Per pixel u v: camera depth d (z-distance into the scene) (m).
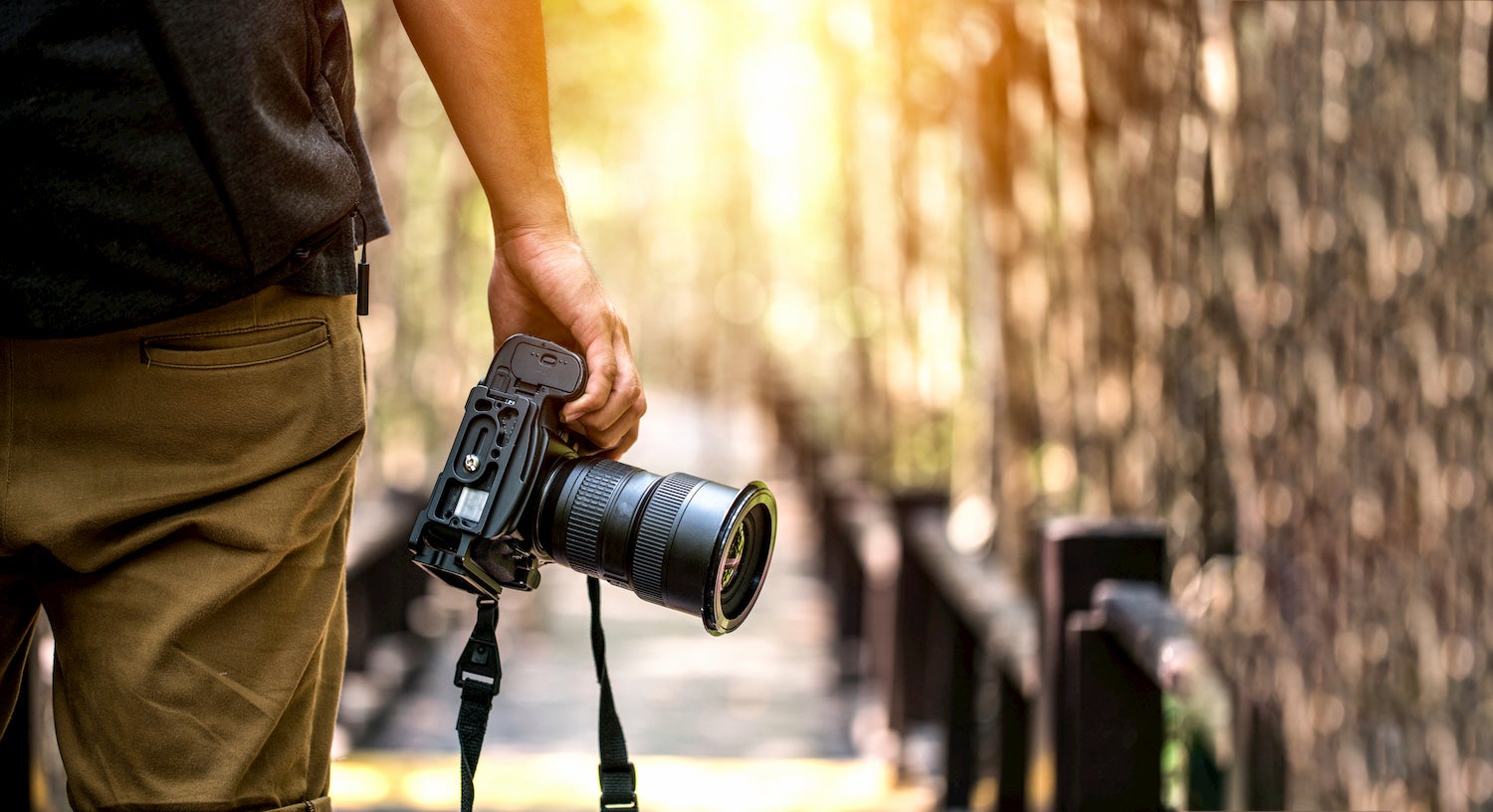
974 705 4.51
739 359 27.73
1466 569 2.82
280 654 1.17
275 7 1.09
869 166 11.56
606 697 1.35
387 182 7.48
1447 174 2.89
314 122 1.15
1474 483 2.82
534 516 1.31
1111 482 4.48
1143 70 4.28
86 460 1.13
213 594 1.13
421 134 11.00
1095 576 2.84
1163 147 4.13
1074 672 2.74
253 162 1.07
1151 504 4.16
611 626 8.48
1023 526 5.77
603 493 1.29
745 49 17.67
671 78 23.72
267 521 1.15
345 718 5.50
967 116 6.80
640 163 34.00
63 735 1.15
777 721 6.29
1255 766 2.62
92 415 1.12
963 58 6.51
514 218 1.32
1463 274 2.85
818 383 17.72
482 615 1.30
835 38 10.39
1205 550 4.06
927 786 5.09
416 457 10.02
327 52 1.21
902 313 9.80
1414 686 2.92
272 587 1.17
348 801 4.41
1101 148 4.77
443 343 8.99
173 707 1.12
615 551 1.28
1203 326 3.94
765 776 5.23
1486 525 2.80
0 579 1.17
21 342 1.12
